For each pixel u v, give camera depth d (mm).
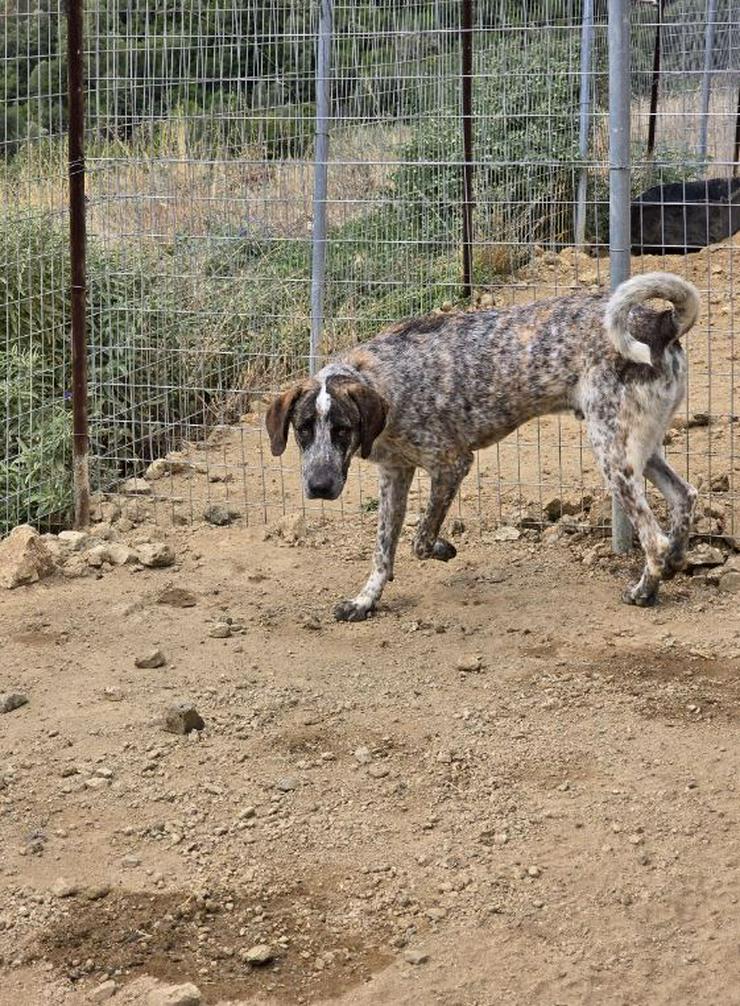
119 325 6254
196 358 6453
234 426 6426
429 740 4812
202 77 6031
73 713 4957
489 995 4191
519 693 4965
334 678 5066
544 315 5324
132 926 4344
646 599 5309
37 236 6195
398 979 4223
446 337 5359
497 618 5305
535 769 4703
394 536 5363
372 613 5355
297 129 6375
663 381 5199
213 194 6180
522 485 5980
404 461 5367
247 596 5477
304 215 6539
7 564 5566
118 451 6312
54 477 5996
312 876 4445
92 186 6098
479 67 7883
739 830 4508
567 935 4297
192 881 4441
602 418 5238
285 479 6188
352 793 4656
